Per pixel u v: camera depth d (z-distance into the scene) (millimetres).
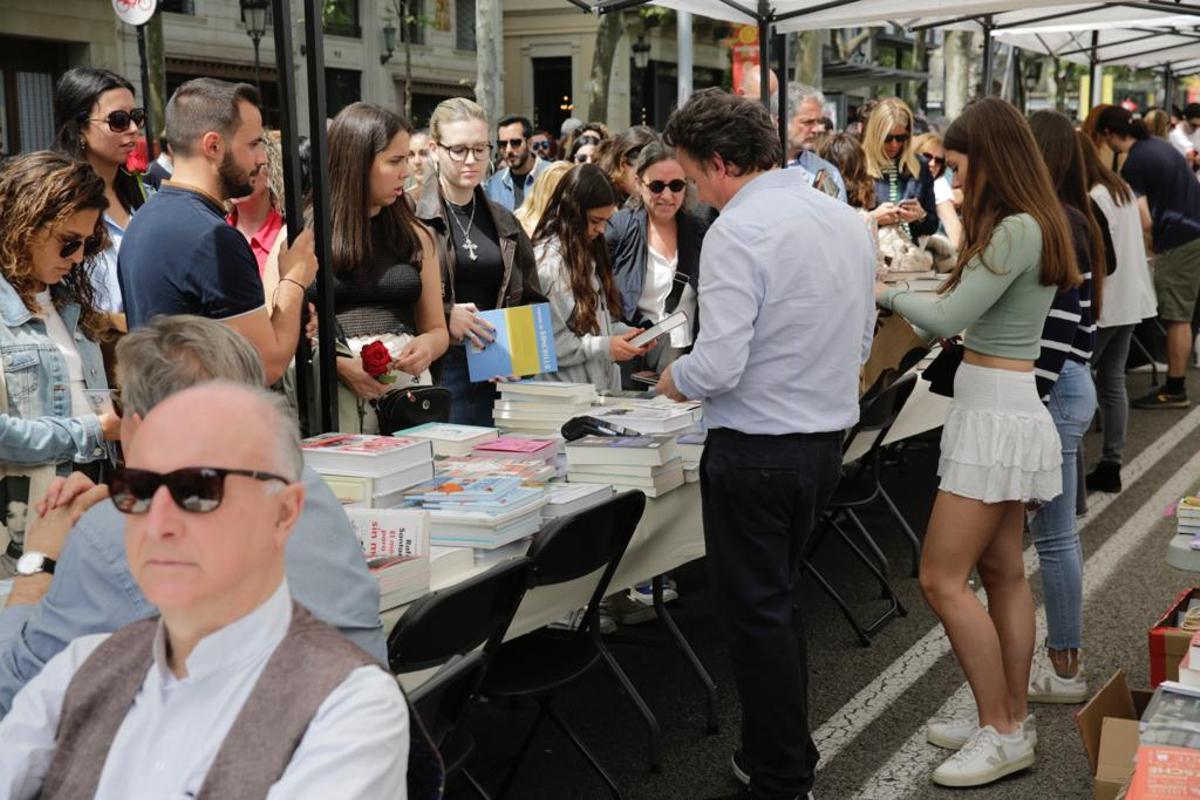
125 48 20250
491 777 4047
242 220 4965
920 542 6516
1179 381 9516
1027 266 3582
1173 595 5570
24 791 1643
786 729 3568
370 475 3467
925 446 8328
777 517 3465
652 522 4117
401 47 26734
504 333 4766
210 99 3432
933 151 8625
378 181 4277
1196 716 2811
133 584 2102
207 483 1494
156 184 5801
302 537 2262
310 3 3881
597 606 3863
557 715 3754
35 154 3328
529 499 3588
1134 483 7520
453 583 3271
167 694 1583
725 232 3344
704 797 3893
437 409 4387
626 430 4270
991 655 3883
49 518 2561
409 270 4438
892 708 4531
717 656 5051
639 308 5656
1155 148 9234
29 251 3279
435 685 2518
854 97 35844
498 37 16969
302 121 24375
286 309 3711
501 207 5148
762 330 3363
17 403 3283
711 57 34531
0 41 18766
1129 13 10047
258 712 1521
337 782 1453
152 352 2145
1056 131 4418
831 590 5109
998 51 20906
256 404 1571
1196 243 9156
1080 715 3387
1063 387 4344
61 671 1682
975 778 3895
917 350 5578
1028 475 3705
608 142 6453
